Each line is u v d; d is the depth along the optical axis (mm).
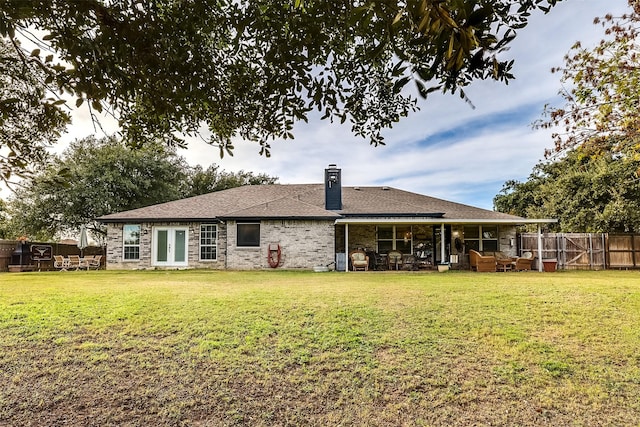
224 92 3105
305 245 16453
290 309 6676
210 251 17125
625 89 5441
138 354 4852
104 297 7527
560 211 21953
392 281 10516
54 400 3848
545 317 6277
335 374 4453
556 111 6625
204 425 3529
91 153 24125
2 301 7082
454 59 1497
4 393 3934
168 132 3484
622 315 6352
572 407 3854
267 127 3207
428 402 3932
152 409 3748
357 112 3316
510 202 30984
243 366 4602
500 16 1914
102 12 2188
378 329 5738
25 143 2996
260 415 3693
